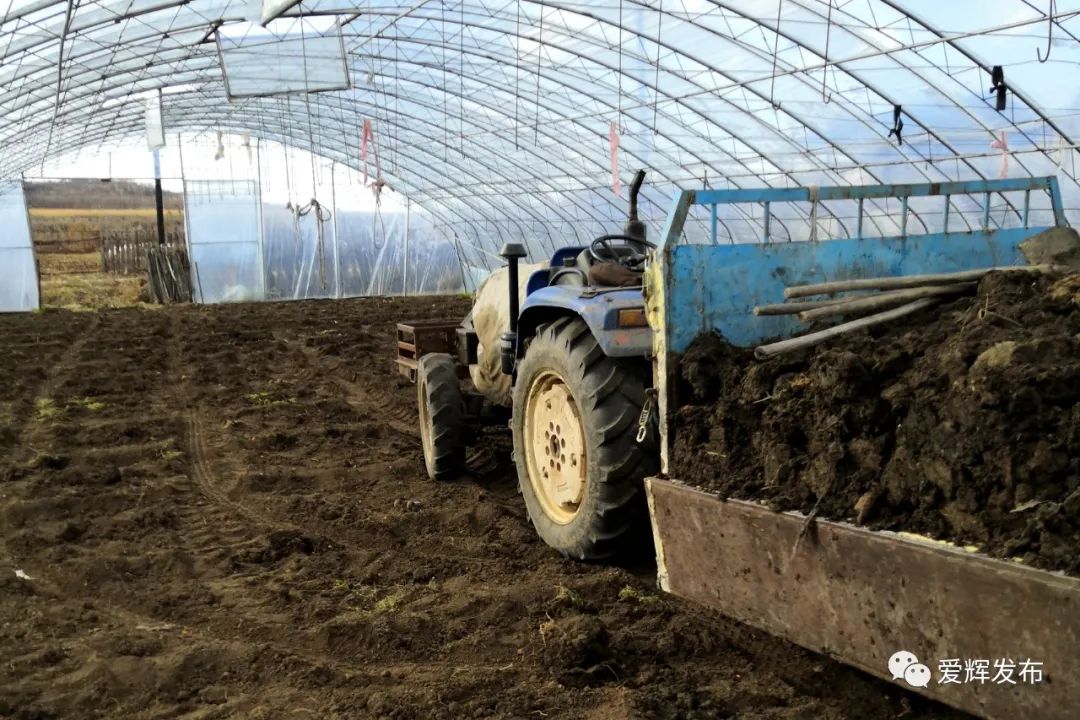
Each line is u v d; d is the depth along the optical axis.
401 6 13.57
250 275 25.23
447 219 27.48
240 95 15.85
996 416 2.14
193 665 3.19
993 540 2.05
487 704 2.82
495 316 5.38
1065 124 10.12
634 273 4.11
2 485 5.67
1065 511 1.94
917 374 2.47
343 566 4.25
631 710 2.68
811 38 11.16
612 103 15.71
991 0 9.06
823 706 2.75
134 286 25.81
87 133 24.53
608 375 3.55
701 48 12.61
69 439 6.98
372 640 3.34
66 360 11.46
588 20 13.16
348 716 2.79
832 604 2.37
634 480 3.51
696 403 3.09
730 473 2.81
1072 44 9.05
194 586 4.00
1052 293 2.65
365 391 9.79
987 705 1.98
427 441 5.90
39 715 2.88
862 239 3.44
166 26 14.52
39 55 15.09
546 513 4.12
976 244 3.71
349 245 26.44
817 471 2.53
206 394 9.11
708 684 2.91
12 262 21.98
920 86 10.99
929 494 2.24
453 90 18.11
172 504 5.35
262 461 6.40
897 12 9.91
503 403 5.69
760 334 3.23
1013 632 1.91
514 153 20.25
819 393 2.62
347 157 25.83
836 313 2.96
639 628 3.32
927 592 2.09
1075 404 2.11
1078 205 10.71
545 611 3.50
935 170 12.45
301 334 14.88
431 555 4.33
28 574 4.18
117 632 3.50
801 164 14.43
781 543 2.51
